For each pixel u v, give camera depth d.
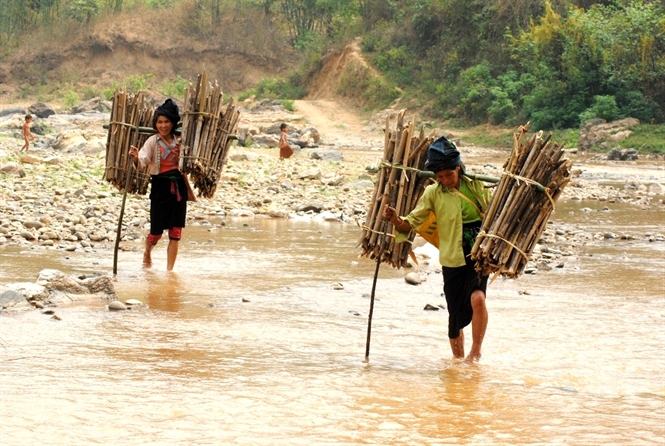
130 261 14.53
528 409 6.89
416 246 17.47
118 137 13.93
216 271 13.85
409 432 6.22
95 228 18.08
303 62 114.31
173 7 129.62
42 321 9.76
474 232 8.65
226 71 125.81
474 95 85.25
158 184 13.61
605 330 10.12
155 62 125.62
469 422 6.50
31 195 22.28
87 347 8.63
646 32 69.62
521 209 8.20
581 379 7.94
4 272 12.69
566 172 8.29
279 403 6.88
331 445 5.90
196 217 21.28
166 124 13.41
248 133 53.38
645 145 62.22
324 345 9.19
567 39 74.38
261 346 8.99
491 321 10.59
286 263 14.88
